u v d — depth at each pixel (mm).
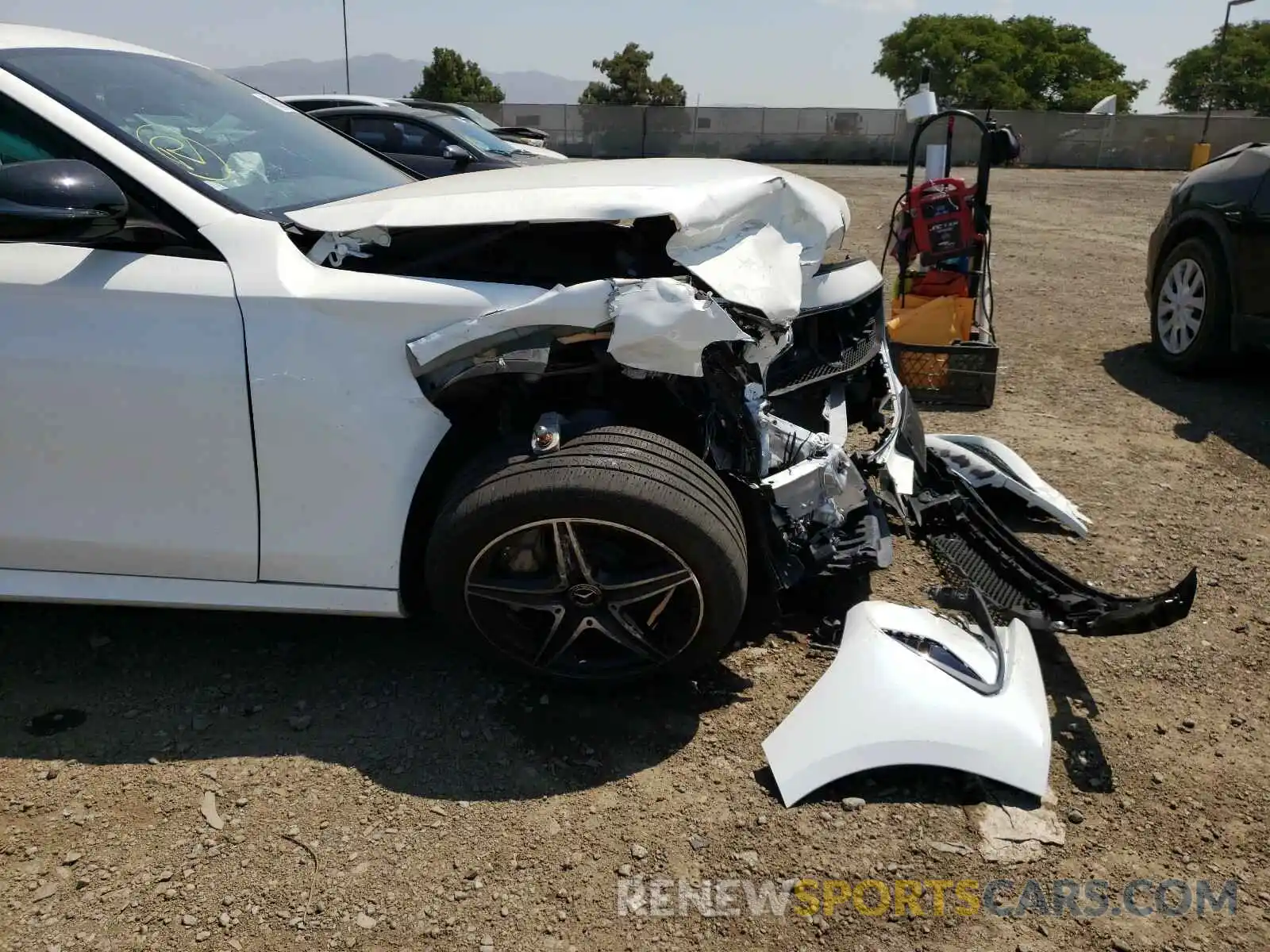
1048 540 3457
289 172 2865
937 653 2326
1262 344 4902
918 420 3092
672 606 2357
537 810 2158
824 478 2490
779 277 2543
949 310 5043
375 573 2396
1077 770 2293
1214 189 5188
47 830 2094
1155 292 5816
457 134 10062
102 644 2775
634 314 2143
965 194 4969
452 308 2236
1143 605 2467
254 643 2793
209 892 1937
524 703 2529
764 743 2266
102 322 2232
